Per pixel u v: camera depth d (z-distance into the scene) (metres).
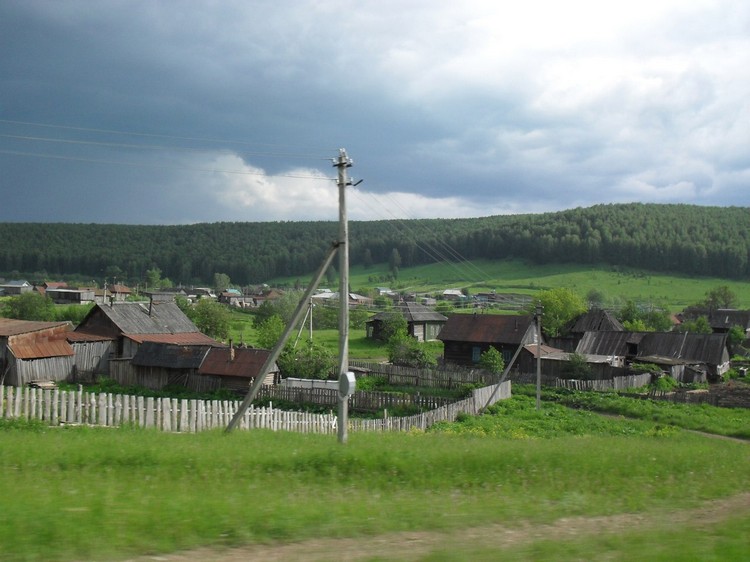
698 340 77.88
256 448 18.09
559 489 14.73
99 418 25.75
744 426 42.34
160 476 13.95
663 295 185.00
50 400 25.55
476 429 37.44
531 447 20.80
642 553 9.59
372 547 9.70
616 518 12.31
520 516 11.88
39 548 8.61
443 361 80.25
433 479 14.97
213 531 9.81
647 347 79.25
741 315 123.75
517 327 78.00
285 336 22.88
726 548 9.98
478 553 9.42
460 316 81.88
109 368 56.22
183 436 21.28
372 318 101.19
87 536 9.12
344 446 19.05
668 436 36.88
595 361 73.94
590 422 43.22
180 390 53.00
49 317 96.62
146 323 64.25
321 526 10.41
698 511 13.37
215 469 14.80
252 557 9.06
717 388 68.12
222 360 53.56
